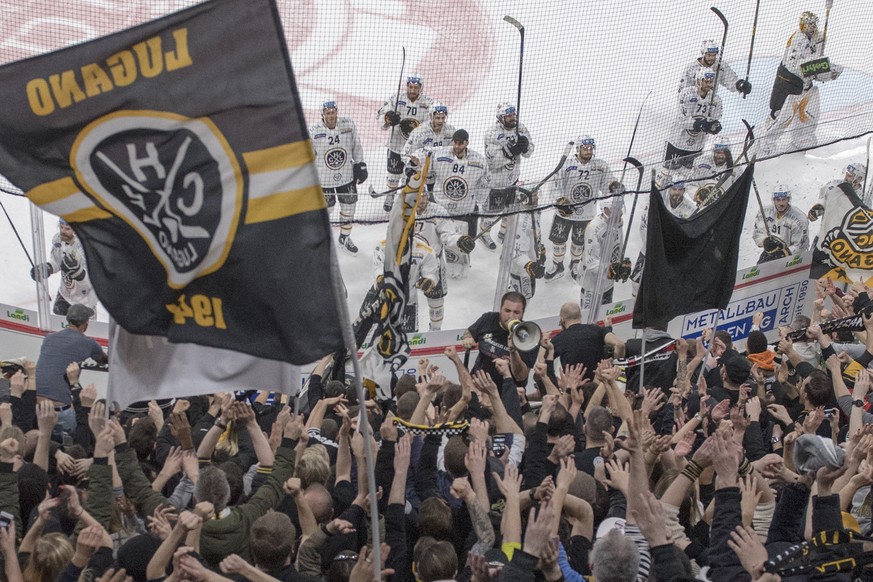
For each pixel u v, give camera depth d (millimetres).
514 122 11562
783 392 7762
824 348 7457
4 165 4195
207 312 4219
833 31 13938
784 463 5516
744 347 11312
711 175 10828
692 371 7621
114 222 4238
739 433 5324
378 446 5836
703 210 7969
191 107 4035
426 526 4754
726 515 4406
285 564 4332
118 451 5172
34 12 14453
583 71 13961
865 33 13922
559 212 11852
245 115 4016
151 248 4234
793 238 11906
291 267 4090
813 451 4398
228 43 3986
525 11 14695
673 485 4867
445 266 11516
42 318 10039
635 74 13859
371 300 7996
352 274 11672
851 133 12625
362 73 14406
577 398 6453
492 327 7523
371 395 6895
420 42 14758
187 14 3977
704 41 12938
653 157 12859
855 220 9742
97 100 4082
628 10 14609
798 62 12570
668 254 7895
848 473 4812
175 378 4570
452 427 5418
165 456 6070
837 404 7023
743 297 11141
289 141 4012
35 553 4312
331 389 6621
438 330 10680
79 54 4059
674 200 11469
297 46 14703
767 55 14250
